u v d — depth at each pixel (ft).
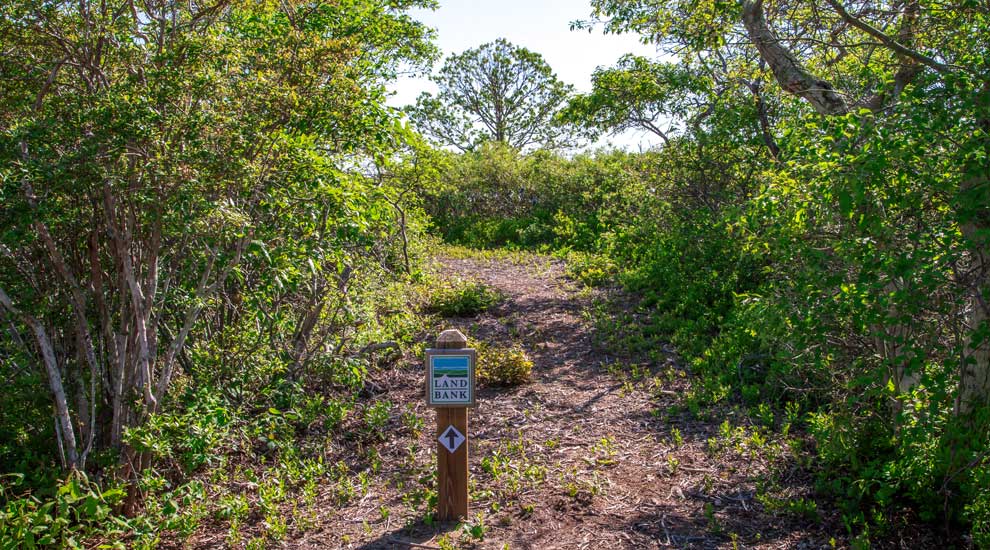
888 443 15.47
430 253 48.49
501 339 29.63
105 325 14.79
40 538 12.64
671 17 24.32
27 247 14.70
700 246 33.19
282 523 14.93
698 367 24.29
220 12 16.05
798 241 15.01
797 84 19.77
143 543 13.84
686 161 34.99
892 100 15.93
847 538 13.74
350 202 16.38
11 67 13.97
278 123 15.26
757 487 15.90
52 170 12.44
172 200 13.44
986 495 13.00
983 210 12.57
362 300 24.62
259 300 18.65
